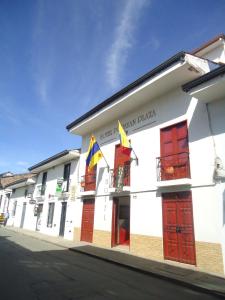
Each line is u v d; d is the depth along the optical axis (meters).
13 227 29.03
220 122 9.73
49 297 5.58
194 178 10.09
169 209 10.89
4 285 6.34
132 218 12.53
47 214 22.34
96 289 6.37
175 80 11.39
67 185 20.02
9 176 42.28
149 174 12.23
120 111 14.57
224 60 11.29
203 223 9.43
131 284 7.09
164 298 6.03
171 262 10.04
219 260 8.66
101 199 15.29
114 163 14.94
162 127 12.13
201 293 6.68
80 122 16.98
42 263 9.30
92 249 13.00
